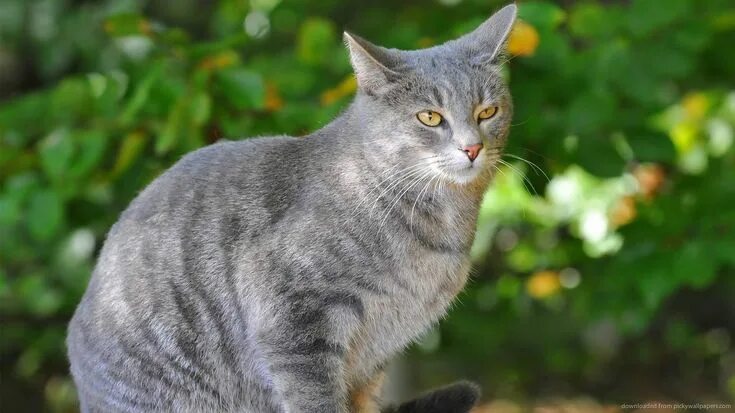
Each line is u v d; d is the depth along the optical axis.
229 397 5.54
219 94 7.16
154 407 5.51
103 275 5.59
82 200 8.41
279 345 5.19
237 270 5.32
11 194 7.61
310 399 5.21
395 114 5.42
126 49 8.98
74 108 7.78
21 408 10.97
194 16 11.02
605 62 7.43
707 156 8.81
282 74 8.20
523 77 7.50
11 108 8.04
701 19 7.69
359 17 10.05
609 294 8.43
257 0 9.52
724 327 12.73
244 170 5.51
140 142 7.14
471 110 5.48
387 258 5.32
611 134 7.70
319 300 5.21
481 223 8.33
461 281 5.69
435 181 5.45
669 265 7.64
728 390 12.34
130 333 5.45
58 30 10.20
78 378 5.68
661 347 12.80
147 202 5.61
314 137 5.57
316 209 5.27
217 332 5.42
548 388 12.52
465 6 8.58
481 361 12.38
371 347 5.55
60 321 9.92
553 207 8.66
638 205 8.13
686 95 9.11
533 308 11.55
